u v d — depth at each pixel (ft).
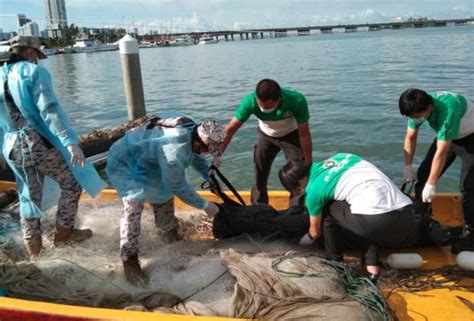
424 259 15.51
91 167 16.78
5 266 15.56
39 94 14.84
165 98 64.44
